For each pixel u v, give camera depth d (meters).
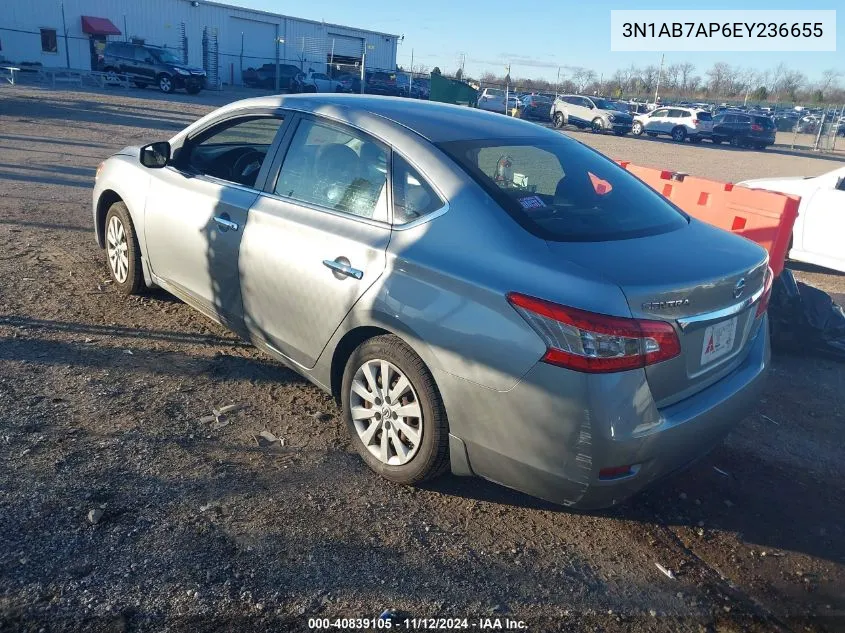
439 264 3.05
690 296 2.85
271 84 44.12
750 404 3.37
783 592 2.96
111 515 2.96
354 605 2.64
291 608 2.59
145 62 32.44
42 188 9.17
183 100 28.62
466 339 2.92
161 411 3.85
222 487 3.24
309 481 3.37
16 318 4.85
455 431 3.06
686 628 2.71
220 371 4.40
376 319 3.24
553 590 2.83
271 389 4.24
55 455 3.34
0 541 2.74
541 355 2.73
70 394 3.92
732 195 6.41
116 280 5.48
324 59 54.31
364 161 3.58
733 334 3.21
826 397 4.99
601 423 2.68
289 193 3.88
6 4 38.28
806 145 40.12
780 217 5.85
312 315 3.61
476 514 3.27
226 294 4.20
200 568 2.73
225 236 4.11
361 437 3.51
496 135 3.74
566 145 4.00
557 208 3.27
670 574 3.00
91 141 14.27
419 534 3.08
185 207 4.46
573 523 3.28
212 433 3.69
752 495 3.66
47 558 2.69
